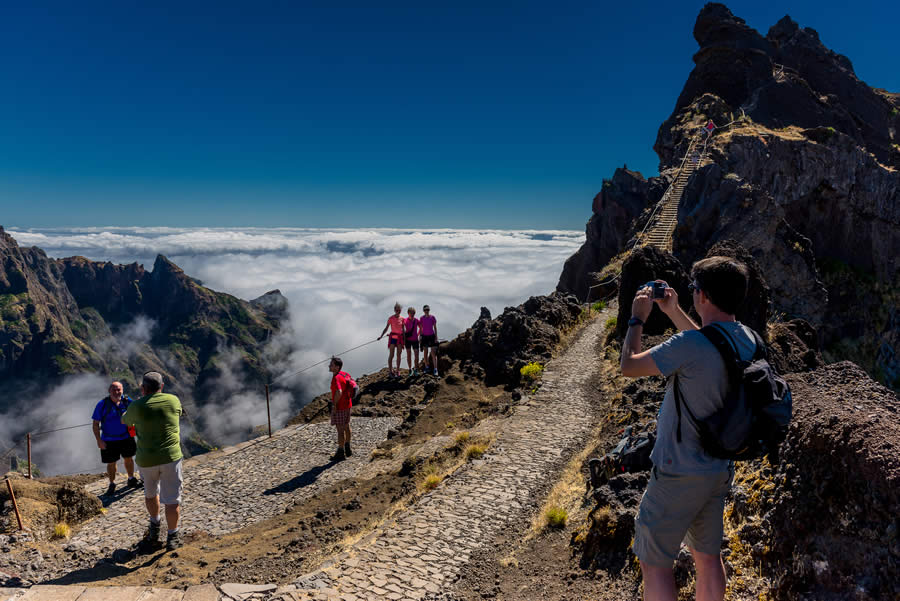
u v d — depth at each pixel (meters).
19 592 5.59
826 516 3.50
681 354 2.71
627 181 51.84
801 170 46.97
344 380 13.13
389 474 11.35
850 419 3.53
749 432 2.64
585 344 19.42
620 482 6.51
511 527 7.55
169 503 8.19
